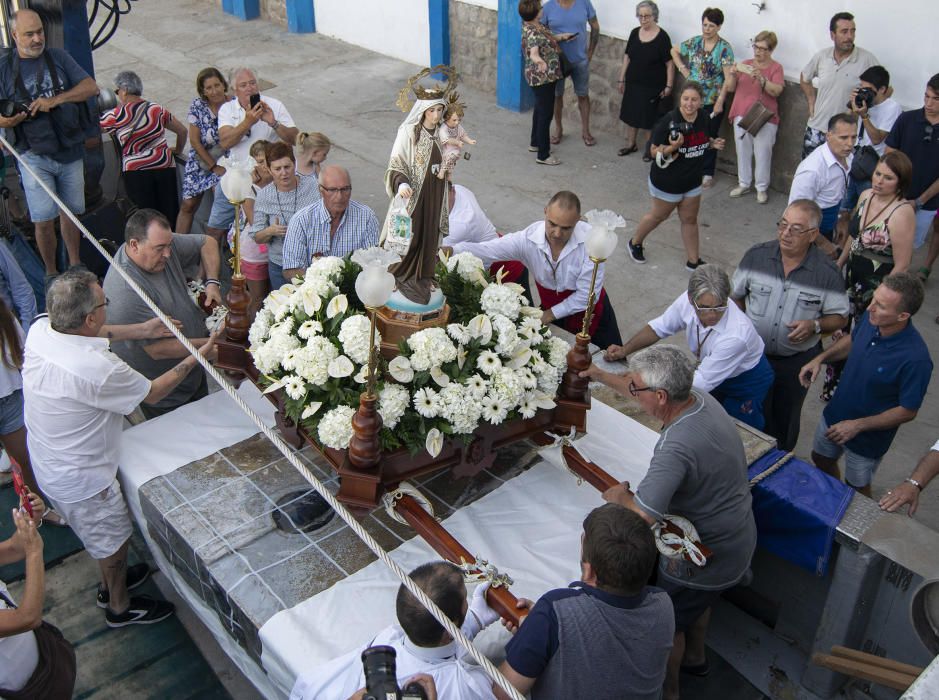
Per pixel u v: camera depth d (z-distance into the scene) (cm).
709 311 400
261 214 546
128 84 685
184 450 387
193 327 449
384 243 343
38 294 666
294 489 365
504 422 354
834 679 372
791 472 370
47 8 643
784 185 857
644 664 253
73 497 367
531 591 320
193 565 343
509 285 374
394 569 258
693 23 857
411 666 265
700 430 313
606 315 512
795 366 461
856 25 746
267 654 310
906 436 564
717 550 324
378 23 1198
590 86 978
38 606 292
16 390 430
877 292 402
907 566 329
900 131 648
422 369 332
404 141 321
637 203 848
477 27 1059
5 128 620
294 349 343
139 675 390
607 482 355
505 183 884
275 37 1293
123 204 743
